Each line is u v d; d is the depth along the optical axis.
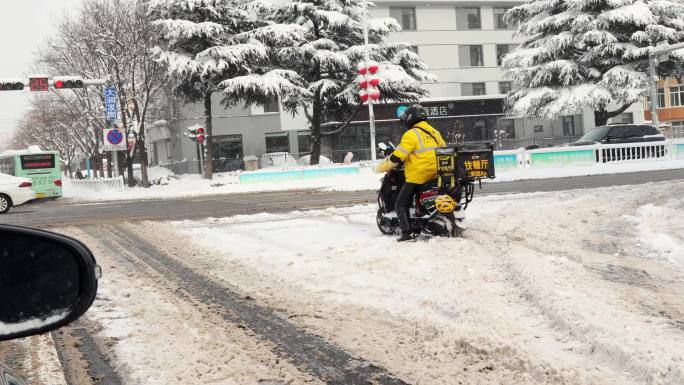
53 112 47.25
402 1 51.69
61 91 42.91
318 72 36.16
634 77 38.19
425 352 3.87
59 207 22.62
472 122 51.38
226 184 31.17
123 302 5.66
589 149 24.42
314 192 21.09
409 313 4.78
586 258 6.71
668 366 3.29
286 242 8.91
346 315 4.87
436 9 53.12
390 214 8.73
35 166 29.03
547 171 22.86
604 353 3.64
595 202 11.68
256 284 6.22
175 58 32.06
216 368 3.74
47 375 3.76
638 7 39.06
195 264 7.60
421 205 8.20
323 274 6.45
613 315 4.35
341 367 3.72
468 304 4.86
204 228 11.31
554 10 42.62
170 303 5.56
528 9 43.16
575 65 40.41
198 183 33.22
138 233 11.22
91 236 11.20
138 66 36.78
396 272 6.32
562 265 6.23
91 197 29.45
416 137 8.06
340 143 47.97
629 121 56.06
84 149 53.38
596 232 8.55
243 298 5.64
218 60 32.88
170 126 49.53
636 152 24.92
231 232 10.45
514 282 5.64
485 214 10.73
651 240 7.38
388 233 8.91
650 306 4.70
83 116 42.47
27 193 22.27
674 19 40.53
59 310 1.26
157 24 32.25
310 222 11.23
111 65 36.25
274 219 12.19
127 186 37.03
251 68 34.72
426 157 8.09
